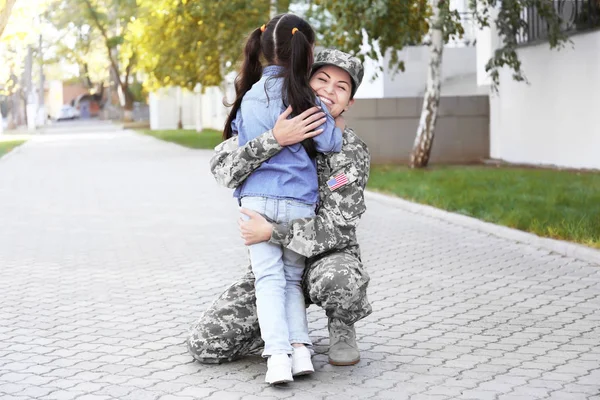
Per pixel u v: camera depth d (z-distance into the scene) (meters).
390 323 6.29
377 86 24.81
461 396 4.60
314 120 4.78
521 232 9.95
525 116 18.64
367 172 5.00
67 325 6.41
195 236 10.86
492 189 13.88
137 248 10.03
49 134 51.88
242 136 4.91
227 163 4.83
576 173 15.65
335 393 4.68
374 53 16.91
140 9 27.80
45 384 4.94
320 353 5.49
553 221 10.30
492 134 20.39
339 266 4.84
